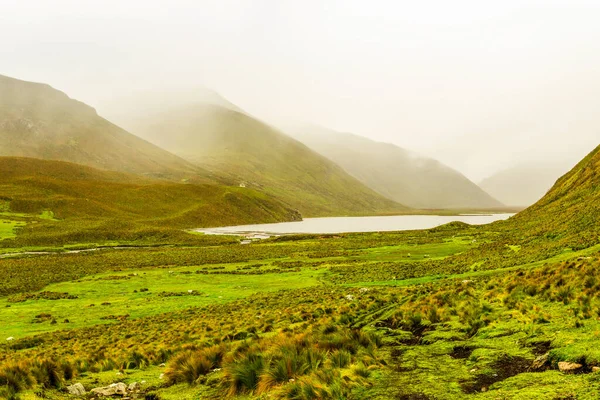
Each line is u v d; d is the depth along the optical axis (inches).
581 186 3275.1
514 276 921.5
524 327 522.9
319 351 496.7
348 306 971.9
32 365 575.8
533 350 438.0
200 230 6889.8
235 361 491.2
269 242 4443.9
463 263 1791.3
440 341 552.7
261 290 1712.6
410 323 695.7
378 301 1002.1
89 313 1428.4
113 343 930.7
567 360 371.2
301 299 1291.8
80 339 1035.9
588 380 317.4
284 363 448.8
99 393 506.9
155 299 1646.2
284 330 800.3
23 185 6899.6
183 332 962.1
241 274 2273.6
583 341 411.2
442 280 1368.1
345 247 3489.2
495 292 789.2
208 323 1043.3
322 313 951.0
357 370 422.9
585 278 664.4
